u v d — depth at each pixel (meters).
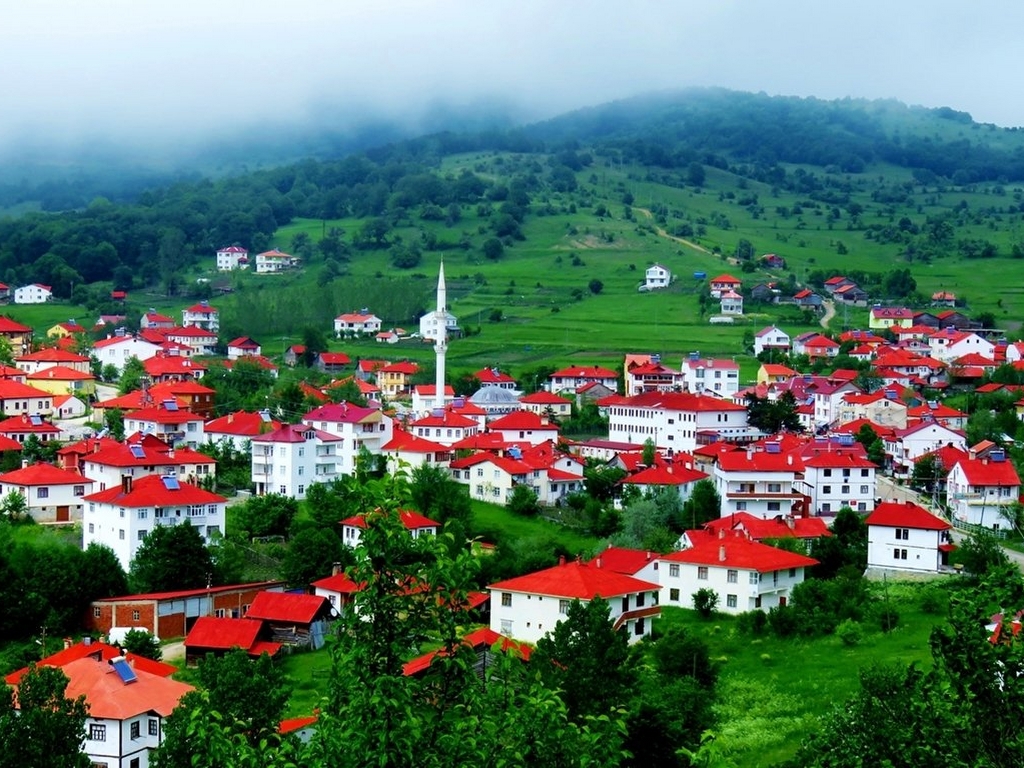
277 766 43.88
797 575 147.75
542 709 45.91
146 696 97.19
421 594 45.09
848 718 66.31
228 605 142.12
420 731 42.28
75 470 185.50
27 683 76.56
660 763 86.75
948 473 195.38
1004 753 47.59
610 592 130.38
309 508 176.25
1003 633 51.72
